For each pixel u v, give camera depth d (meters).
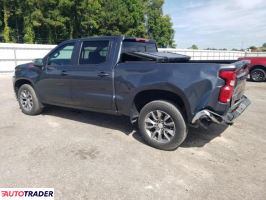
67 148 4.11
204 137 4.68
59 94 5.29
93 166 3.54
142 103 4.46
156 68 3.95
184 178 3.27
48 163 3.60
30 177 3.24
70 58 5.04
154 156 3.88
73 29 34.09
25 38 31.05
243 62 4.10
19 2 30.50
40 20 30.44
